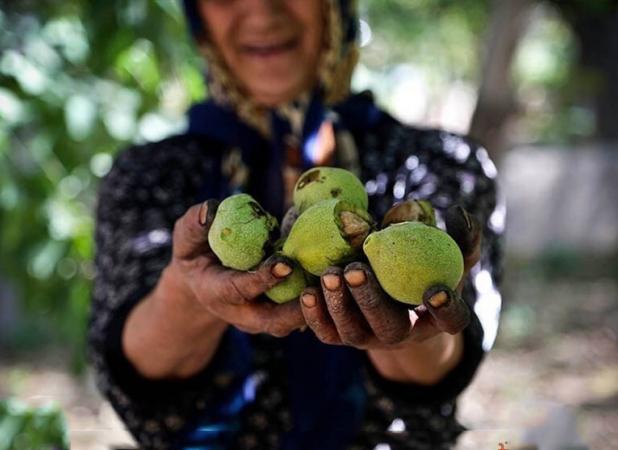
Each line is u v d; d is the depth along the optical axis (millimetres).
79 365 3033
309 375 1679
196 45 1920
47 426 1835
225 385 1689
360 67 4840
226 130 1841
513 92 3764
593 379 5617
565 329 6547
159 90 2830
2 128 2535
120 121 2711
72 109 2598
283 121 1826
